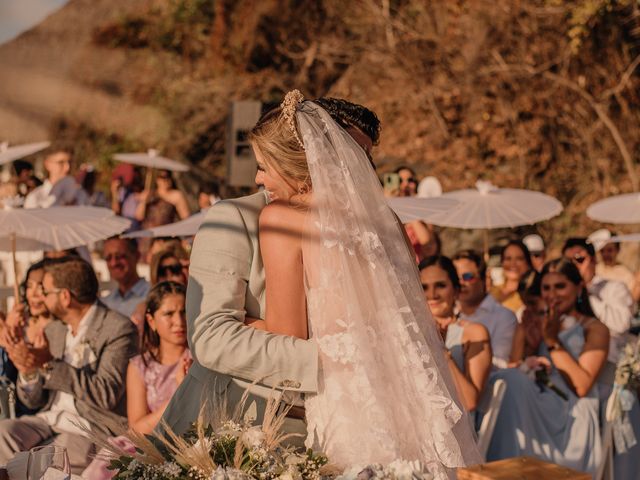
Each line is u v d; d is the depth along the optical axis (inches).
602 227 515.2
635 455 176.1
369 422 80.9
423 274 163.9
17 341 152.5
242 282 88.7
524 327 187.0
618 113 523.2
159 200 378.6
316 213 85.8
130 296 232.2
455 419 84.2
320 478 78.7
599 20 507.5
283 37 586.2
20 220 186.2
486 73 529.3
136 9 454.6
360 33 572.4
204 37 569.3
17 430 145.2
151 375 153.4
